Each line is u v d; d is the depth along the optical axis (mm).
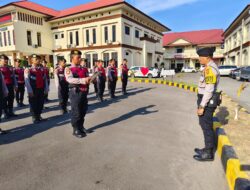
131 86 14227
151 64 31984
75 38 27938
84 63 6680
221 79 18781
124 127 5059
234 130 4328
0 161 3352
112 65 9352
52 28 30062
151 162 3281
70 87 4270
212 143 3297
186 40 41375
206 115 3215
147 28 30703
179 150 3734
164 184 2695
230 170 2742
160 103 8062
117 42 24109
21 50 26125
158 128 4977
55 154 3584
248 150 3365
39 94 5527
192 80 18516
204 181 2777
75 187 2633
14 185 2691
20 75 7785
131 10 24547
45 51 29469
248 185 2293
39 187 2641
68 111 6977
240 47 26094
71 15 26219
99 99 8734
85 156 3496
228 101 7590
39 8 30078
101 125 5246
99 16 25234
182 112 6590
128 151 3682
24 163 3273
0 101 4770
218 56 39781
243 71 16375
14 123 5582
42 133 4707
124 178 2830
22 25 26094
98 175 2906
